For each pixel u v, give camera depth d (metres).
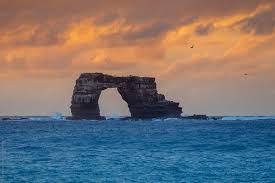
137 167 157.12
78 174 142.38
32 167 156.25
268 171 149.00
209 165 162.62
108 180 132.62
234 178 136.88
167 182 130.12
